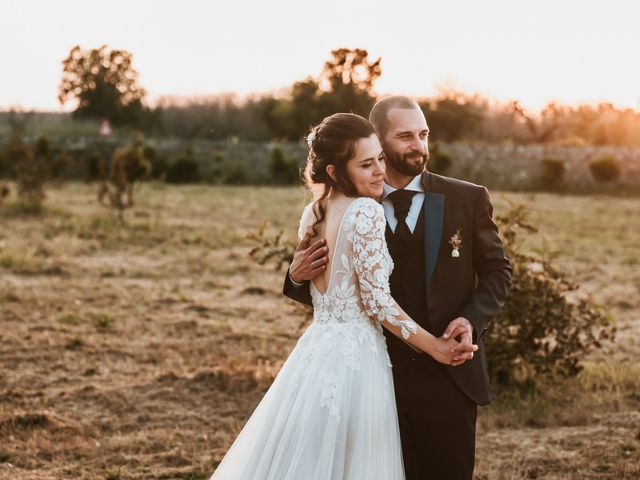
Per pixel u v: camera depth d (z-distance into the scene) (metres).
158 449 5.26
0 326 8.52
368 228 3.10
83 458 5.08
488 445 5.35
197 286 11.27
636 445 5.10
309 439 3.10
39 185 19.44
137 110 49.97
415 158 3.33
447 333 3.14
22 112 45.53
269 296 10.77
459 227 3.36
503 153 34.19
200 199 24.80
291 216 20.27
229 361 7.32
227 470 3.30
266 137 47.81
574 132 49.00
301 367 3.24
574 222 20.06
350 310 3.22
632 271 13.15
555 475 4.74
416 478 3.38
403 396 3.33
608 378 6.87
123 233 15.87
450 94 50.59
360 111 44.94
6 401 6.14
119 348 7.80
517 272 6.60
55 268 11.87
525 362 6.72
